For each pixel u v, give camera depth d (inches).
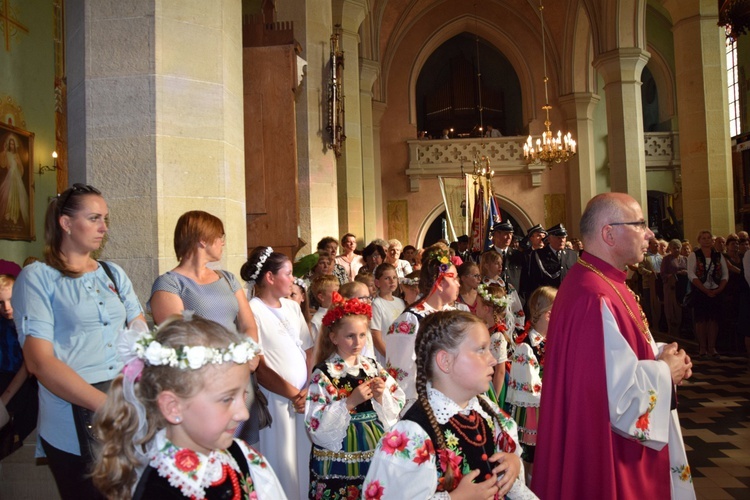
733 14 281.7
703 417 238.1
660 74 832.9
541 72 800.3
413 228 791.1
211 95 151.3
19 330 90.6
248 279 138.6
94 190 97.4
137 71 143.9
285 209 228.1
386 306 178.5
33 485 140.1
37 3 343.6
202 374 53.2
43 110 346.6
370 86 636.7
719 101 479.5
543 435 94.0
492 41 834.2
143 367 55.0
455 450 72.7
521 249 277.4
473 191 398.6
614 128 557.6
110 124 143.9
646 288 473.7
